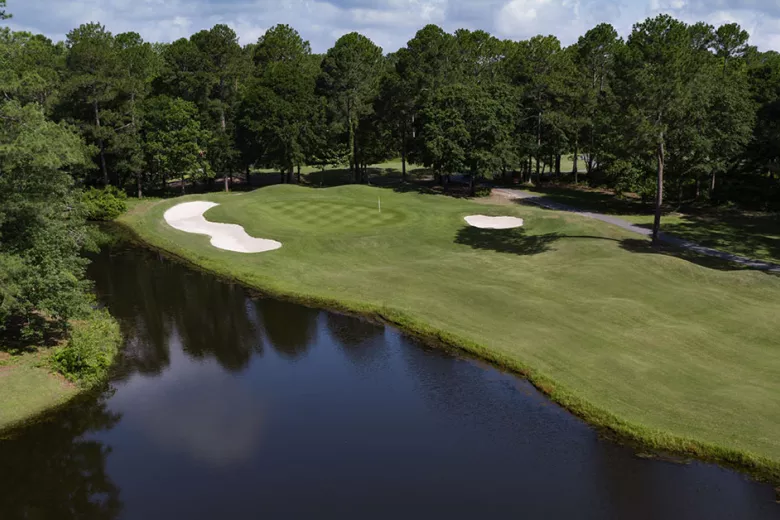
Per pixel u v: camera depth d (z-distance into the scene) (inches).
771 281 1370.6
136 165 2743.6
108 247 1955.0
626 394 913.5
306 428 874.1
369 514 684.1
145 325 1306.6
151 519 681.6
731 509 681.6
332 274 1577.3
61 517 693.3
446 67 2945.4
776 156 2406.5
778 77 2605.8
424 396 962.7
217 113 3117.6
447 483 738.8
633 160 2322.8
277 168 3132.4
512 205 2571.4
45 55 2704.2
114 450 827.4
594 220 1963.6
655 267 1464.1
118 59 2691.9
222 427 882.1
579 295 1334.9
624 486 727.1
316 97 3243.1
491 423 875.4
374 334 1214.9
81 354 1042.1
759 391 892.0
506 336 1142.3
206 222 2080.5
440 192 2861.7
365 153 3348.9
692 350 1045.2
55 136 1059.9
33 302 1050.7
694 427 819.4
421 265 1590.8
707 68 1929.1
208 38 3024.1
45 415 924.6
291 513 687.1
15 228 1033.5
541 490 723.4
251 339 1216.2
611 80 2566.4
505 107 2672.2
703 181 2655.0
